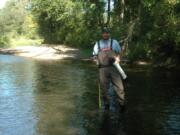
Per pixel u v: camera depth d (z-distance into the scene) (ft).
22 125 28.17
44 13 171.42
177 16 63.52
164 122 28.99
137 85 46.57
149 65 72.18
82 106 34.73
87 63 81.92
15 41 176.65
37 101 37.11
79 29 118.11
